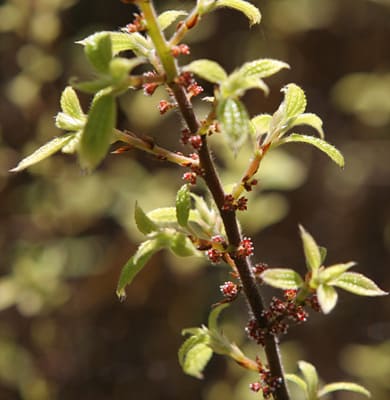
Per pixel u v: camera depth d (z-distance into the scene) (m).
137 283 7.35
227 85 1.90
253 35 8.67
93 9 9.05
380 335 8.05
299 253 8.44
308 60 9.00
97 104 1.87
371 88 8.60
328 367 7.82
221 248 2.28
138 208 2.17
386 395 7.43
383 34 8.91
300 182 7.56
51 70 7.30
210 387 7.43
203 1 2.10
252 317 2.41
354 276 2.12
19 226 7.52
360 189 8.70
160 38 2.04
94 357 7.45
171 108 2.27
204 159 2.22
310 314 8.02
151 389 7.48
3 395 7.10
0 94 7.44
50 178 7.39
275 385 2.40
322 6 8.77
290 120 2.26
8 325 7.14
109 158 7.68
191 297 7.46
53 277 6.95
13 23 7.29
